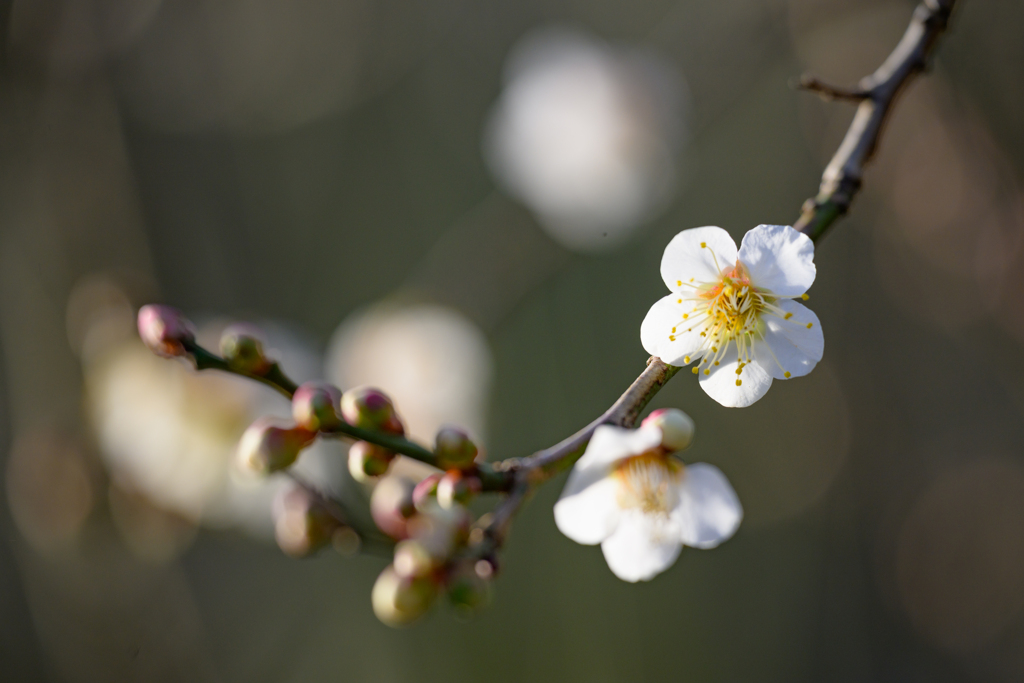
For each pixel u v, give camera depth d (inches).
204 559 33.7
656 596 39.8
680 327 17.3
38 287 27.1
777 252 17.3
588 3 42.2
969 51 28.5
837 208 17.7
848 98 18.2
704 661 39.6
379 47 41.6
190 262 34.8
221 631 33.4
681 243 17.4
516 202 31.4
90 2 29.5
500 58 42.8
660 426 16.9
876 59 32.5
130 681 28.7
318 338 38.1
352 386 24.5
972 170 32.9
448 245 31.0
